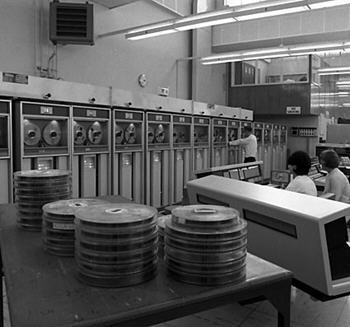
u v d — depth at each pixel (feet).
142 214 4.04
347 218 6.07
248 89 34.83
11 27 17.79
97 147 15.94
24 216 5.56
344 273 5.82
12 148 12.62
